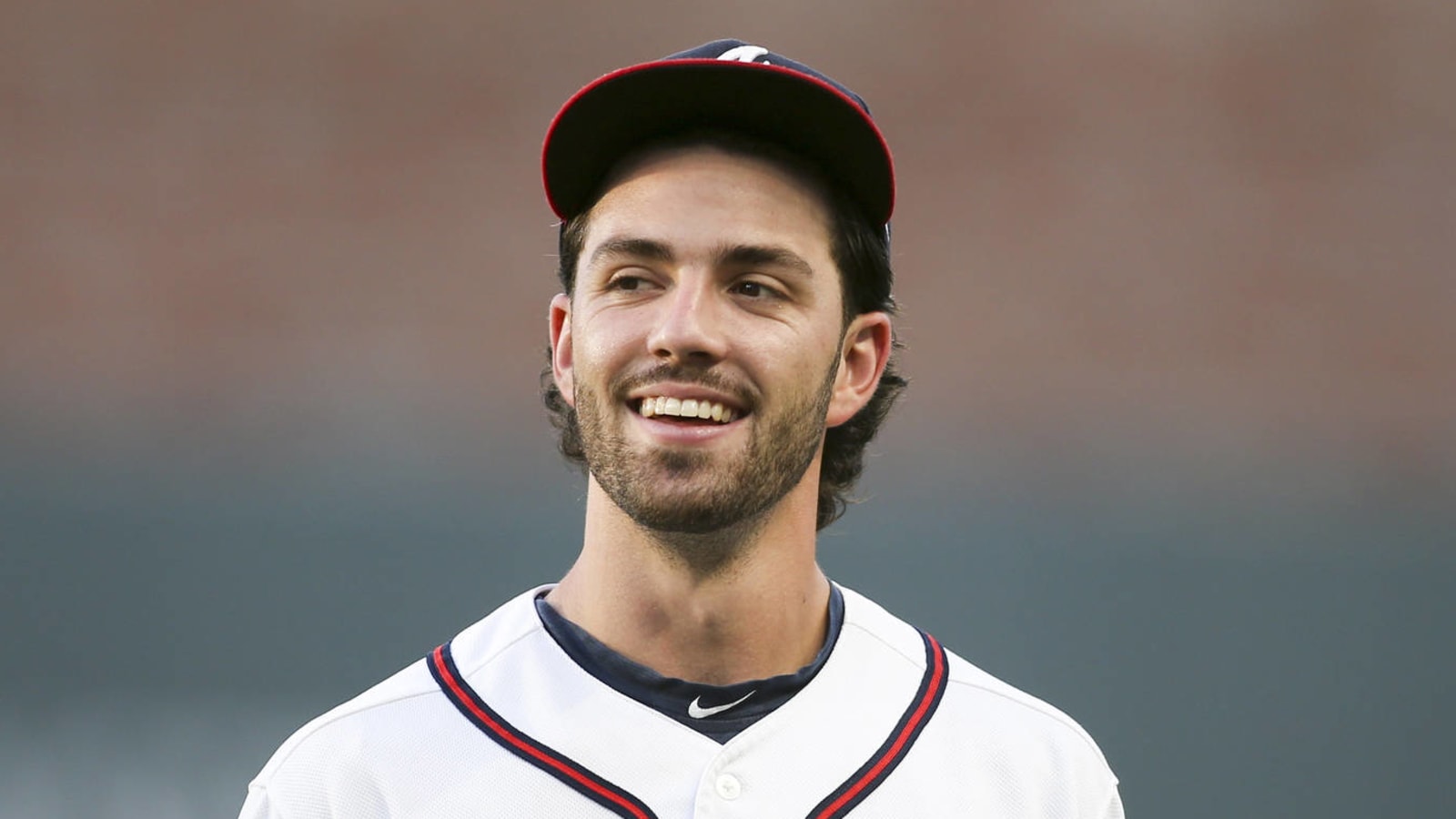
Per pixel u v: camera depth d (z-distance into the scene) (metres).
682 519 9.09
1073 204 43.34
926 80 43.81
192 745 29.42
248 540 33.84
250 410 41.25
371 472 39.50
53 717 29.75
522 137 43.44
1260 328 43.16
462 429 41.44
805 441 9.52
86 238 41.88
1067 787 10.16
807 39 43.94
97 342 41.38
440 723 9.58
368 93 43.22
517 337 42.53
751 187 9.52
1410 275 43.28
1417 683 33.47
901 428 40.88
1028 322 42.91
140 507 36.03
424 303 42.50
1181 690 32.56
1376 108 43.88
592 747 9.41
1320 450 42.12
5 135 42.06
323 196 42.72
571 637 9.83
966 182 43.53
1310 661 33.72
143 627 32.44
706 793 9.30
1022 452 41.66
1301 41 43.97
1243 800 30.64
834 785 9.59
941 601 34.91
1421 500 41.91
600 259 9.54
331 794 9.34
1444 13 43.81
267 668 32.06
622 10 43.94
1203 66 43.94
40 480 38.06
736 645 9.69
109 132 42.38
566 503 36.25
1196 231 43.44
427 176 43.06
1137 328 42.94
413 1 43.50
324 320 42.19
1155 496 41.06
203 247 42.16
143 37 42.72
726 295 9.38
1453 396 42.78
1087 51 43.84
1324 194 43.66
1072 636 34.09
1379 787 30.91
